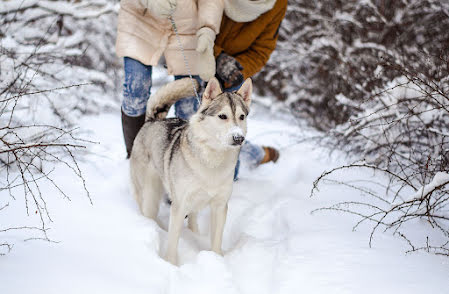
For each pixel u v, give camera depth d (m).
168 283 2.11
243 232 3.00
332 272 2.17
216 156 2.55
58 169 3.47
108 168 3.79
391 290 1.96
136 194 3.25
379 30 6.15
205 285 2.14
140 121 3.56
